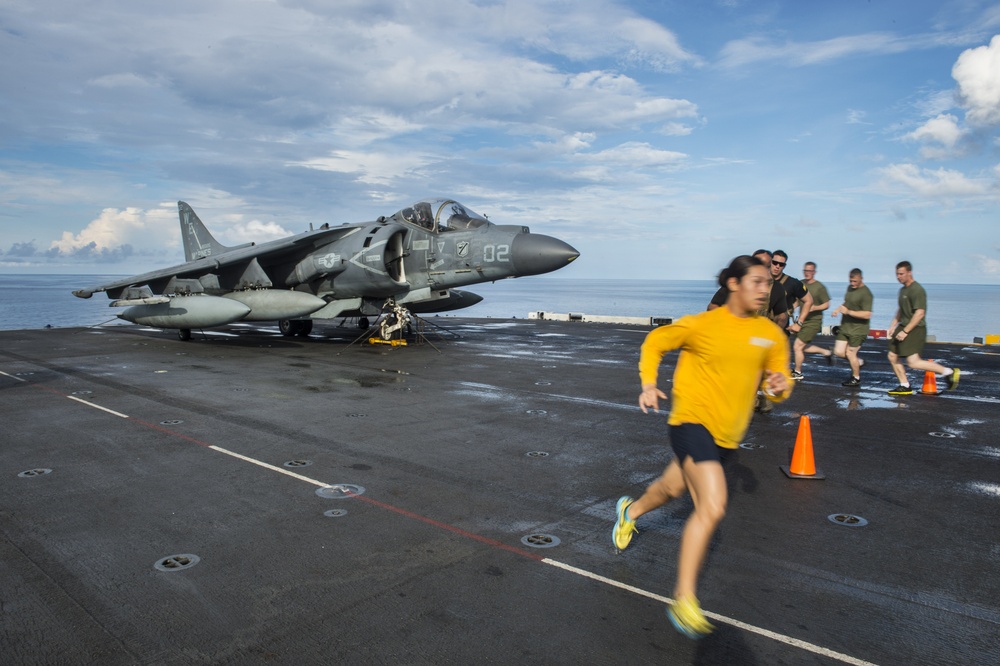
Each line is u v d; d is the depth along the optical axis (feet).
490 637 10.70
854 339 34.65
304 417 27.17
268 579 12.75
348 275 55.57
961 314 276.21
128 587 12.41
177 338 63.26
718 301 24.21
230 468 20.03
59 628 10.95
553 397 31.94
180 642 10.52
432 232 55.26
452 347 54.54
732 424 11.60
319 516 16.10
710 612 11.58
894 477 19.48
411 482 18.72
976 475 19.72
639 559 13.71
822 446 23.04
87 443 22.93
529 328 73.26
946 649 10.46
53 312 211.82
